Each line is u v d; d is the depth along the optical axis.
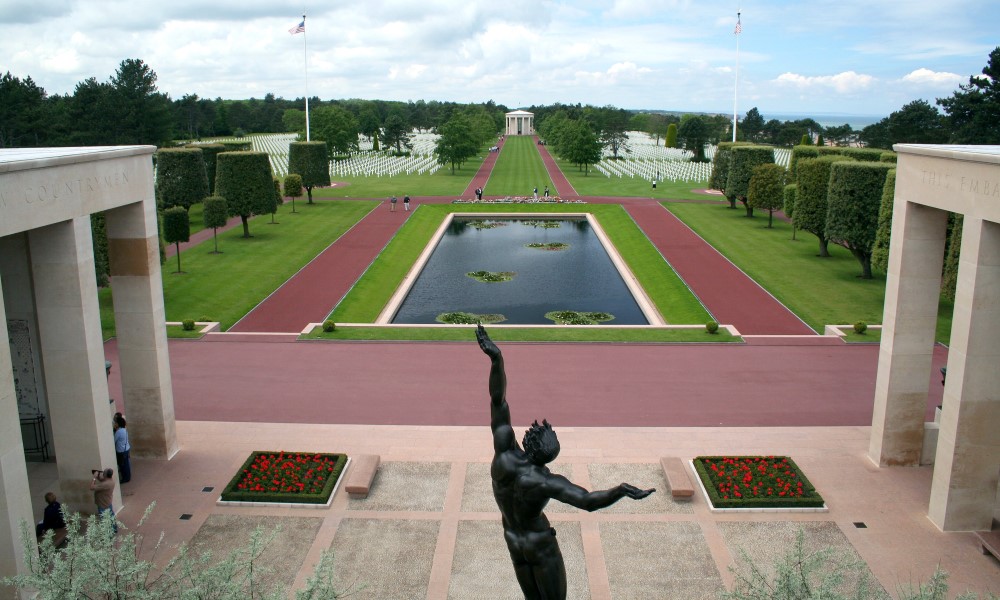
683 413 31.69
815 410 32.03
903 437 26.30
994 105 90.25
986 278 20.61
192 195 76.50
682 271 59.09
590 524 23.00
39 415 26.14
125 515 23.34
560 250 73.00
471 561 21.14
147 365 26.22
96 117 134.88
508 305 53.44
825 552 13.97
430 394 33.69
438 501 24.34
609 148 197.25
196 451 27.86
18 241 24.22
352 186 115.50
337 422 30.66
